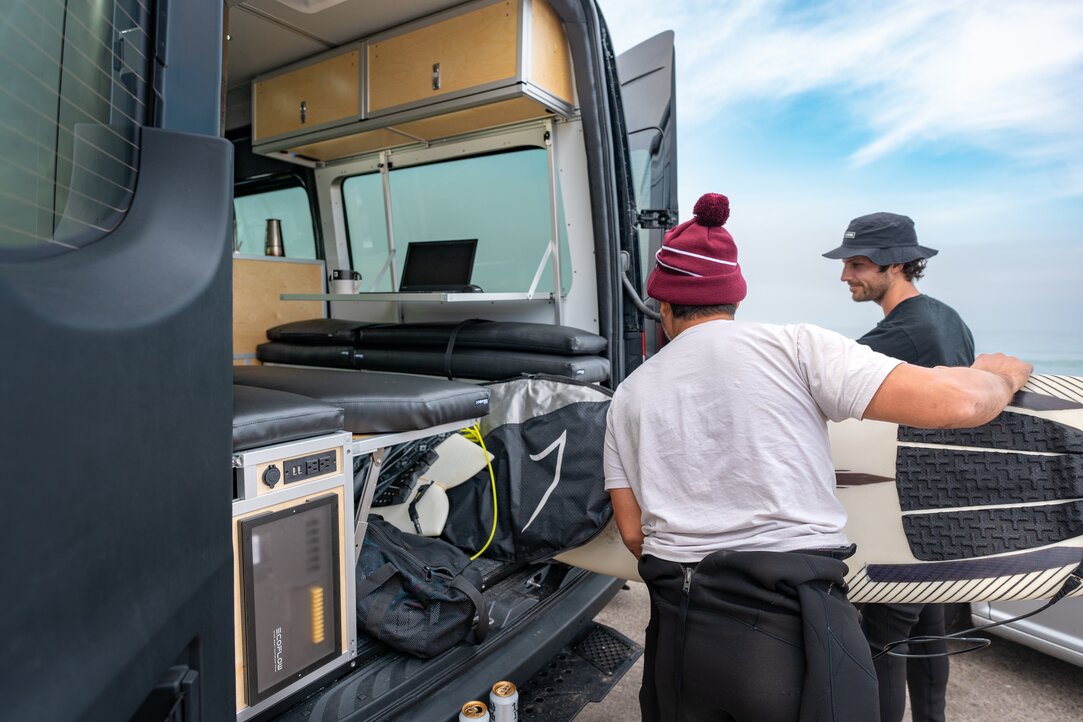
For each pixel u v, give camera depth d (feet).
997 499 4.50
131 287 2.15
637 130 10.55
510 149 9.64
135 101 2.52
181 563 2.35
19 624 1.56
